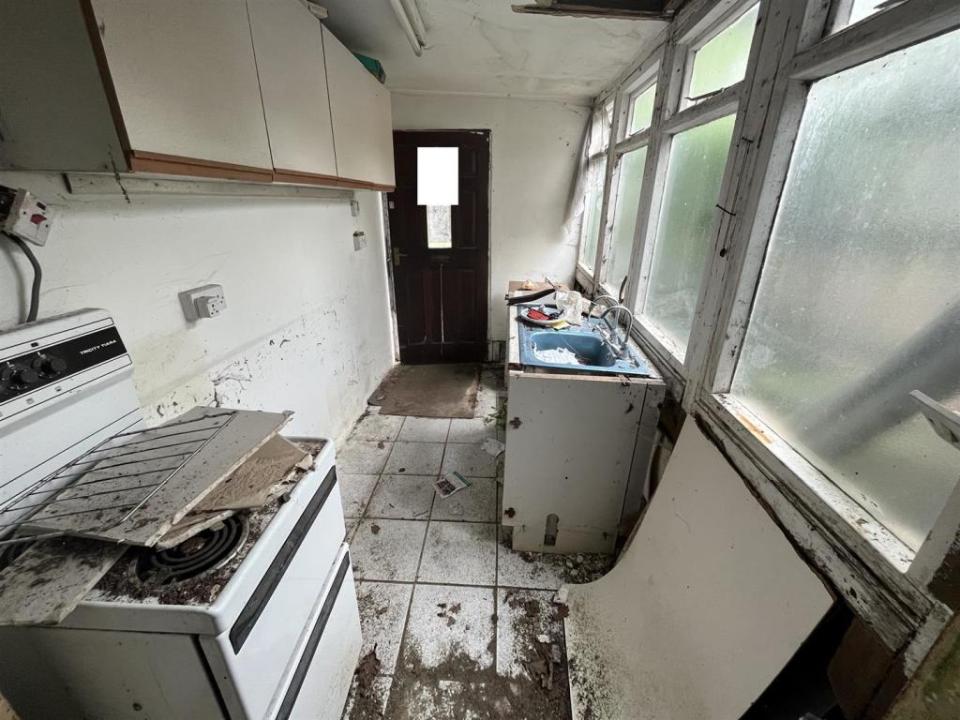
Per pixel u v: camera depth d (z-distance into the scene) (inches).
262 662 29.1
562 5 63.6
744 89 44.9
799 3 36.0
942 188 25.5
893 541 28.3
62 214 35.4
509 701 48.9
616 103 99.3
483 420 112.0
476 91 117.0
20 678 27.5
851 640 29.5
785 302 40.5
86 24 27.7
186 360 50.1
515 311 93.8
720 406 47.5
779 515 36.7
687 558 47.0
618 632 52.2
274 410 69.7
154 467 31.8
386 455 96.2
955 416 21.2
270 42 49.4
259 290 64.6
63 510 27.7
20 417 28.6
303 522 34.6
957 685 19.1
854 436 32.3
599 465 64.4
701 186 59.3
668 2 60.7
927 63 26.6
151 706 28.2
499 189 131.0
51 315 34.9
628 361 67.1
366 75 81.5
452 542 71.9
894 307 29.0
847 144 33.4
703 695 38.8
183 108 36.0
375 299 126.1
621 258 98.5
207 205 52.5
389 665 52.4
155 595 25.0
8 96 30.1
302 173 58.2
